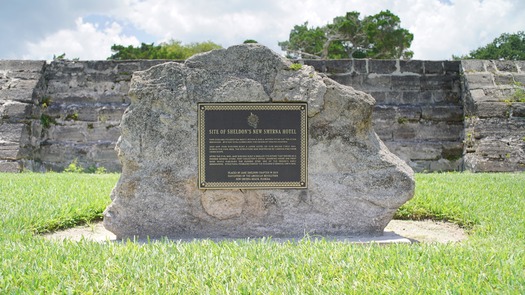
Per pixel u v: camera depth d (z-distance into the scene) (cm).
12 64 1221
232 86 546
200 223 550
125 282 366
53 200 684
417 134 1209
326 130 553
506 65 1223
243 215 551
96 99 1227
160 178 543
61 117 1213
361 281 368
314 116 551
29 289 351
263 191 550
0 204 649
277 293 346
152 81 549
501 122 1128
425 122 1212
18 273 376
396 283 361
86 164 1193
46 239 507
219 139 544
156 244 467
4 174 960
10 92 1167
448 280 366
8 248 449
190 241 527
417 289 351
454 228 639
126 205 543
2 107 1143
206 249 452
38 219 602
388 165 554
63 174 995
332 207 552
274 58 555
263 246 459
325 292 350
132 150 543
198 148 543
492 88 1172
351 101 553
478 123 1130
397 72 1232
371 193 553
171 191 545
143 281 370
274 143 546
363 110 555
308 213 553
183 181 543
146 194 542
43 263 401
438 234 609
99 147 1195
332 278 378
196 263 405
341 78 1227
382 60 1232
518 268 396
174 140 544
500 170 1092
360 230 555
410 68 1234
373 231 556
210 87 548
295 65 557
